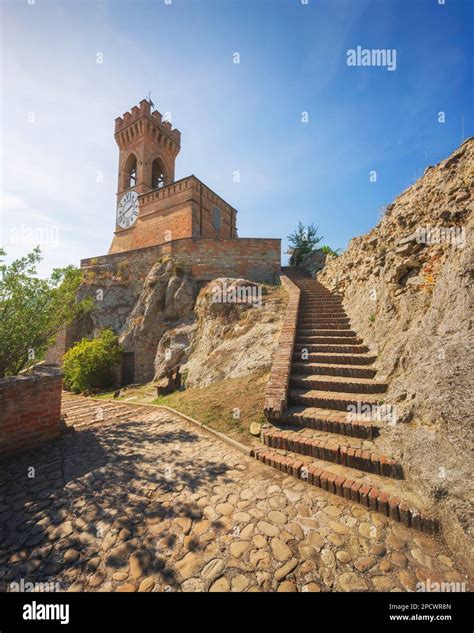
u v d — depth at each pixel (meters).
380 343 6.45
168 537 2.72
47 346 6.93
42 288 6.46
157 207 22.75
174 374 10.87
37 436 4.98
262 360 8.18
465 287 3.56
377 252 7.57
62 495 3.46
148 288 16.36
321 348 7.41
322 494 3.39
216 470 4.02
